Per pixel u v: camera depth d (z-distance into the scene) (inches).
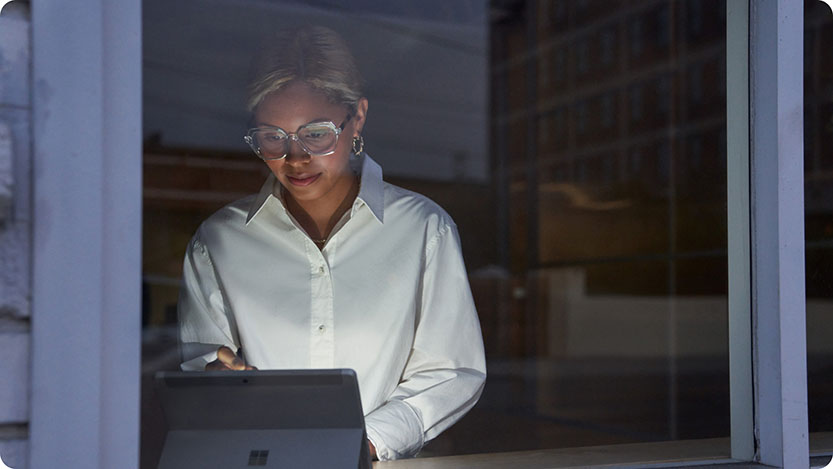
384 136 338.6
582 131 358.3
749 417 56.9
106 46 40.9
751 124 56.7
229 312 66.7
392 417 59.1
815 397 75.1
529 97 402.6
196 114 109.4
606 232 334.0
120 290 40.9
